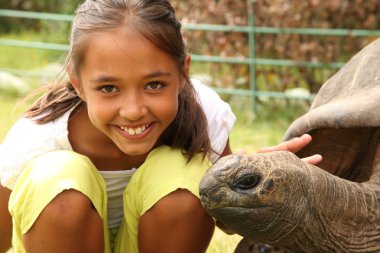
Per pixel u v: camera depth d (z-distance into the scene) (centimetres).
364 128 205
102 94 189
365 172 212
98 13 187
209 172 173
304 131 205
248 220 174
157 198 200
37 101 216
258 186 171
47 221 190
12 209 198
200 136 208
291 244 184
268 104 566
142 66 185
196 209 200
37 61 748
